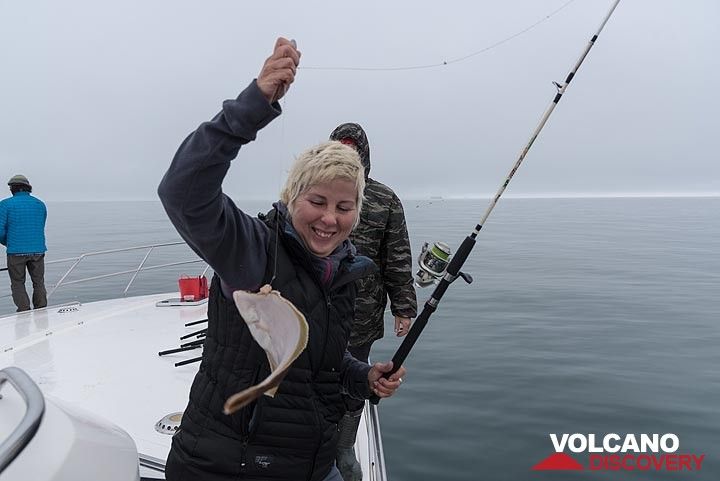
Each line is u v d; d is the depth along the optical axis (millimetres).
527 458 5234
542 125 2156
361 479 2555
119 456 1239
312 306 1465
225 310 1421
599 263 23734
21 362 3576
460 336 10359
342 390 1898
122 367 3463
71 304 5402
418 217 73500
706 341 9812
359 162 1476
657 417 6207
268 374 1384
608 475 4879
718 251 29484
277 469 1443
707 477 4836
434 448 5434
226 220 1312
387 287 2738
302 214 1446
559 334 10492
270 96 1233
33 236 6250
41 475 980
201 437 1423
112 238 35625
